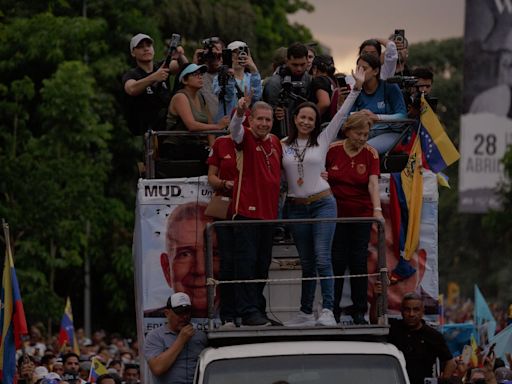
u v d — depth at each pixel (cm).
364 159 2100
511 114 6994
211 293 1972
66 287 6412
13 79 6203
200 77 2317
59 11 6588
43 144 5603
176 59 2597
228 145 2055
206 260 1984
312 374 1881
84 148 5844
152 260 2084
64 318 4088
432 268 2144
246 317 2022
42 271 5581
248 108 2155
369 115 2100
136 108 2528
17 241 5306
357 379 1877
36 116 6203
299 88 2361
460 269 14050
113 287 6219
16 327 2683
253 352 1895
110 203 5941
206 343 2017
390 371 1884
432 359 2102
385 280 1977
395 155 2245
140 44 2548
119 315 6500
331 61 2445
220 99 2412
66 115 5609
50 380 2639
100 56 6350
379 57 2556
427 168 2186
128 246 6181
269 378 1877
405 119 2209
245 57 2450
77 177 5309
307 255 2059
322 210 2061
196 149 2261
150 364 2003
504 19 6681
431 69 2580
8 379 2684
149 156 2177
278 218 2098
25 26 6084
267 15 8650
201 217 2088
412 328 2091
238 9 7194
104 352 3981
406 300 2070
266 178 2041
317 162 2070
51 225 5238
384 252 1984
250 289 2027
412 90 2388
